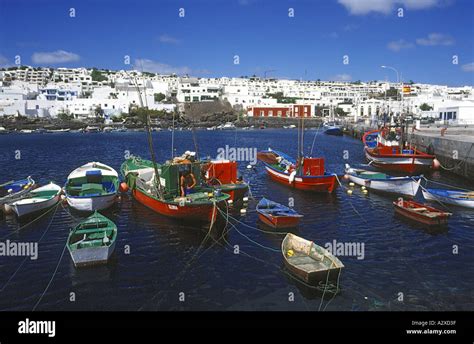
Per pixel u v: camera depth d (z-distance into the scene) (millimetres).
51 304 14445
